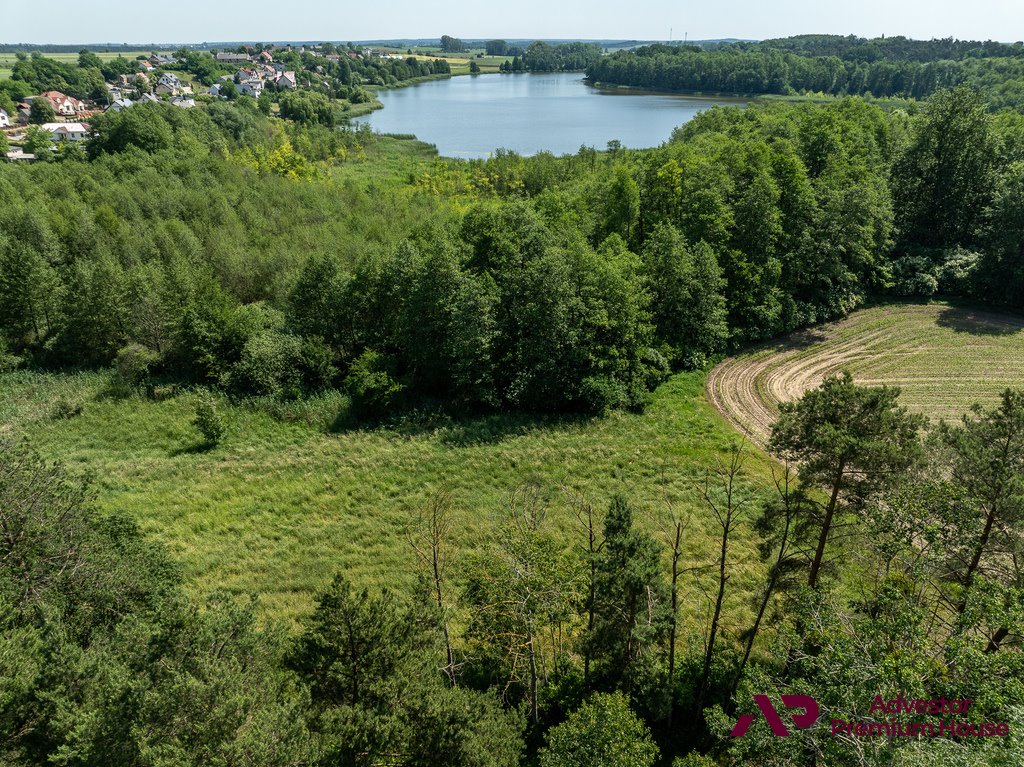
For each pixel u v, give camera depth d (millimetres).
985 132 64125
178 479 38531
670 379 49969
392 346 52469
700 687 23781
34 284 52906
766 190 55156
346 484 38281
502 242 50688
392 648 16922
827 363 51438
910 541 19453
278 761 12523
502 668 23375
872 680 13688
